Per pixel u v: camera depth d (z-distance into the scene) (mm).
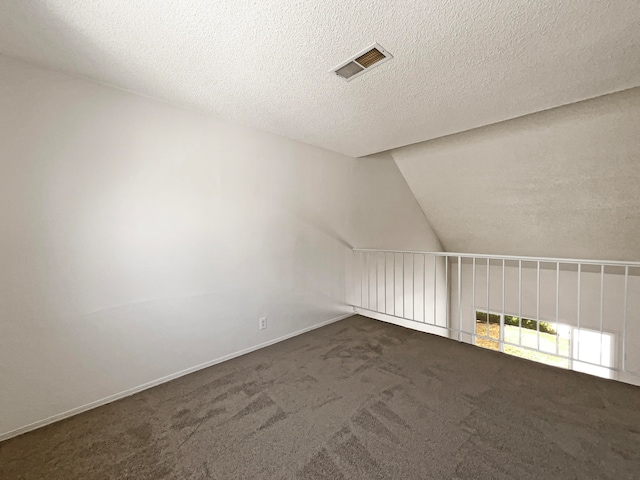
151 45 1505
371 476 1272
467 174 3750
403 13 1277
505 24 1343
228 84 1899
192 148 2275
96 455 1443
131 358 2004
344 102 2148
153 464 1377
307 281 3129
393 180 4215
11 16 1283
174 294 2197
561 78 1819
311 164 3150
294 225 2998
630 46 1495
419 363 2338
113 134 1918
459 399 1819
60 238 1739
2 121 1566
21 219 1624
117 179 1938
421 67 1696
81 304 1814
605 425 1543
